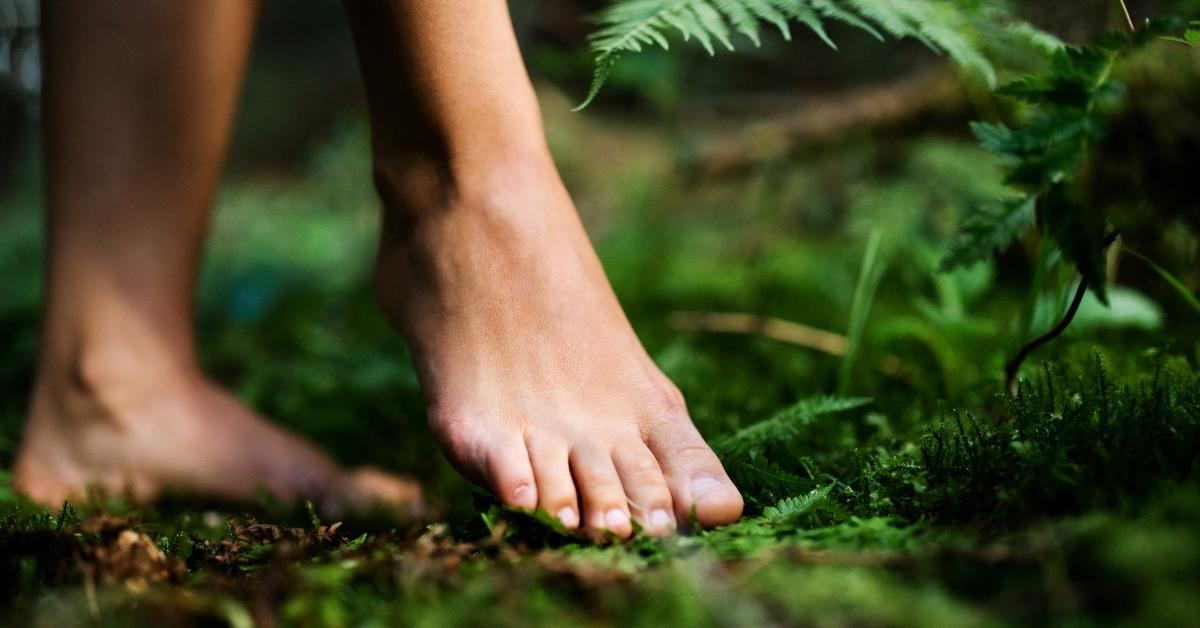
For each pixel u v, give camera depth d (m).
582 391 0.70
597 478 0.67
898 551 0.58
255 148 3.84
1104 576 0.55
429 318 0.72
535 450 0.68
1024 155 0.63
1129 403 0.65
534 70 2.41
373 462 0.89
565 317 0.71
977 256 0.64
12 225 2.41
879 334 0.88
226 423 0.84
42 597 0.58
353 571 0.59
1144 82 0.83
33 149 2.82
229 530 0.68
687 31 0.69
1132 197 0.68
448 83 0.71
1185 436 0.62
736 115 1.79
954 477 0.64
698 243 1.70
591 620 0.56
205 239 0.86
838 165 1.42
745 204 1.62
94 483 0.82
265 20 4.17
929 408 0.79
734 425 0.79
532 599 0.57
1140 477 0.59
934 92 1.25
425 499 0.80
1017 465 0.63
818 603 0.55
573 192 2.19
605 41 0.69
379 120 0.74
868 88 1.50
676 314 1.13
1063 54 0.63
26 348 1.13
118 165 0.82
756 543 0.60
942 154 1.18
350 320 1.44
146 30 0.81
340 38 4.14
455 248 0.72
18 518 0.71
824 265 1.32
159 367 0.83
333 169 2.33
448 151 0.72
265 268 1.62
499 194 0.72
